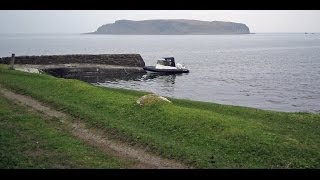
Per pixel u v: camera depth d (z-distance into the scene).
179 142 20.75
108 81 84.94
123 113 26.48
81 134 22.08
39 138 20.69
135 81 84.56
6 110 27.30
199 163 17.56
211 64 132.38
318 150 19.78
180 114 24.80
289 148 19.52
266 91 69.31
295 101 58.44
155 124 23.86
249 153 18.94
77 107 27.73
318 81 83.12
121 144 20.48
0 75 45.84
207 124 22.95
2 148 18.59
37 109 28.25
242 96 63.78
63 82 37.91
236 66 124.25
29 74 46.97
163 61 101.38
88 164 17.12
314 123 27.75
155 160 18.17
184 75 95.75
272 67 120.44
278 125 26.50
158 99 27.72
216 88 73.81
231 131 21.66
